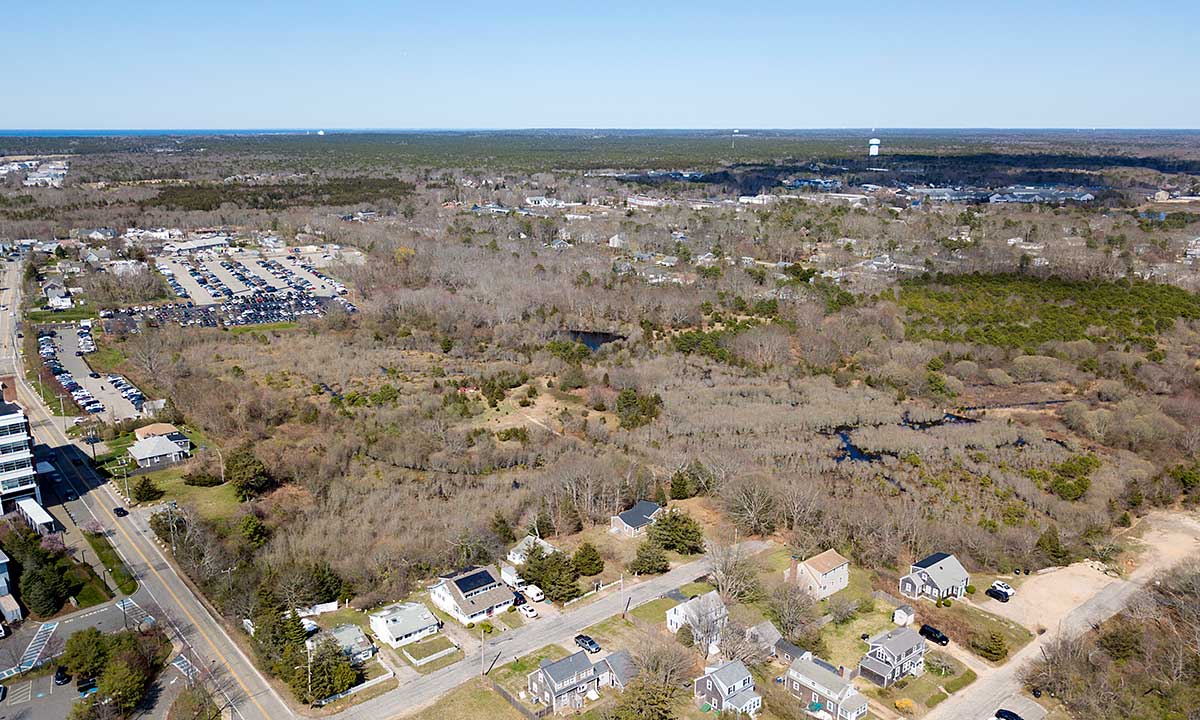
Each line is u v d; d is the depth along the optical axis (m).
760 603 95.50
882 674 81.19
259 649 82.75
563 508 114.56
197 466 128.38
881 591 99.69
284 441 138.50
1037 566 105.81
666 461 136.25
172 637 87.88
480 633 90.00
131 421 146.88
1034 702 80.06
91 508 117.00
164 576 99.94
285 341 197.50
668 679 80.00
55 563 98.06
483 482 128.12
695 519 118.94
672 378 172.88
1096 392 165.50
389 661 85.06
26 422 115.88
